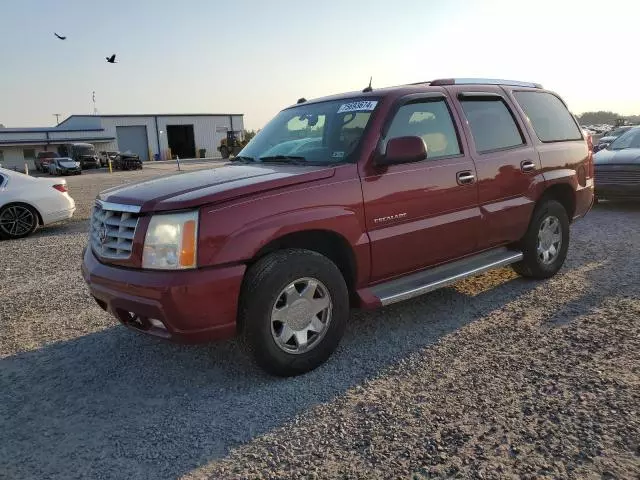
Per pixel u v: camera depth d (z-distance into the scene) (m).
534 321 4.40
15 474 2.71
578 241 7.25
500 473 2.51
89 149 47.03
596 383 3.31
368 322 4.57
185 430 3.05
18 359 4.16
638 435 2.75
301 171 3.72
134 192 3.64
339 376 3.61
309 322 3.63
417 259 4.21
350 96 4.54
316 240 3.80
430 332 4.30
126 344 4.36
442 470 2.56
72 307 5.38
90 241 4.04
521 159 5.02
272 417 3.13
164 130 65.50
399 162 3.85
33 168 55.81
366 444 2.81
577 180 5.75
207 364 3.91
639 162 9.41
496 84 5.25
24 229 10.17
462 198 4.47
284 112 5.20
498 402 3.15
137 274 3.31
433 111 4.46
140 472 2.69
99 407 3.37
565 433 2.80
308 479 2.55
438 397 3.25
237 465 2.70
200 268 3.19
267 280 3.35
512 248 5.27
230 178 3.70
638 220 8.76
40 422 3.21
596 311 4.53
